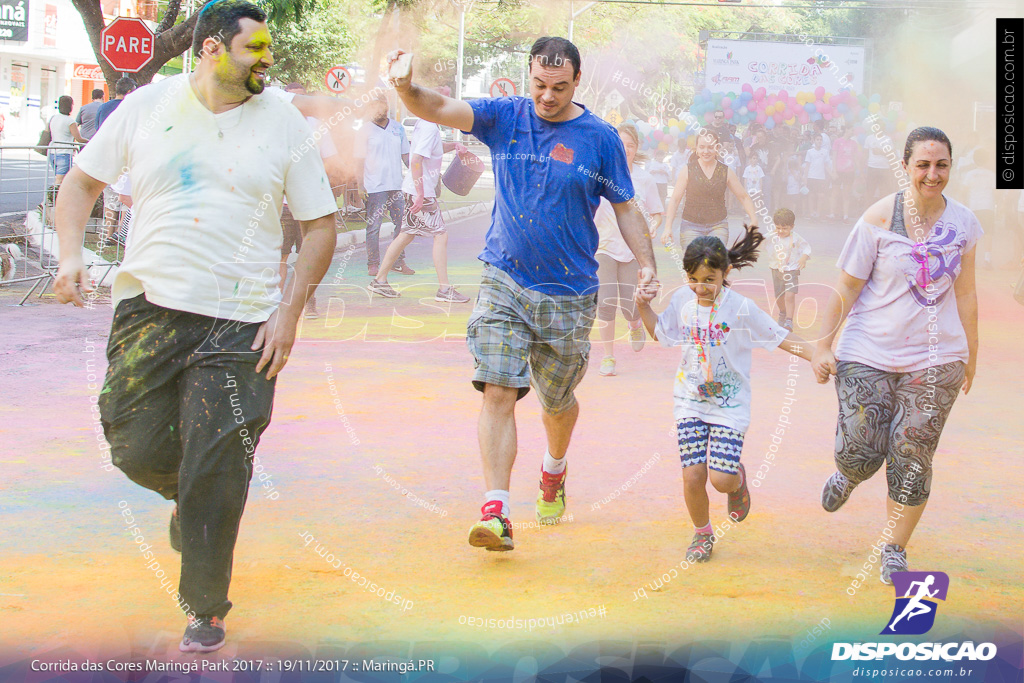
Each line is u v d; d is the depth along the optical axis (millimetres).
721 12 21219
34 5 32188
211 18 2645
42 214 9398
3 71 32250
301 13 12727
